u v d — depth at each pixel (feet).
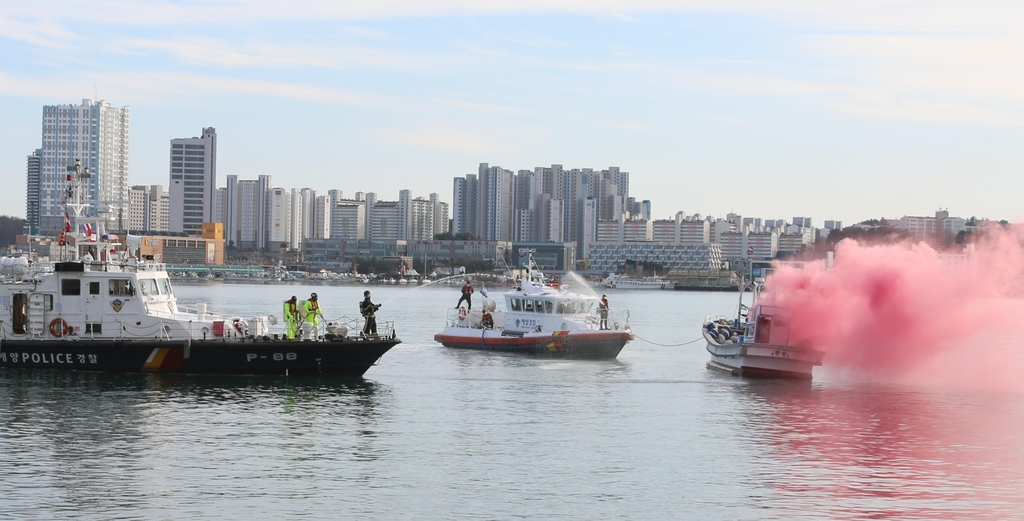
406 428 131.85
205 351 159.84
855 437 130.62
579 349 214.69
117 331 159.63
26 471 107.14
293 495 100.37
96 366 160.35
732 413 146.41
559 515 95.91
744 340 190.60
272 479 105.70
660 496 102.27
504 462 114.62
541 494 102.37
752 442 126.82
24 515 92.99
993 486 107.55
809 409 150.61
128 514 93.81
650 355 230.07
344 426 131.75
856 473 112.06
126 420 131.23
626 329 223.51
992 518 96.48
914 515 97.09
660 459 117.19
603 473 110.63
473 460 115.24
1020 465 116.47
